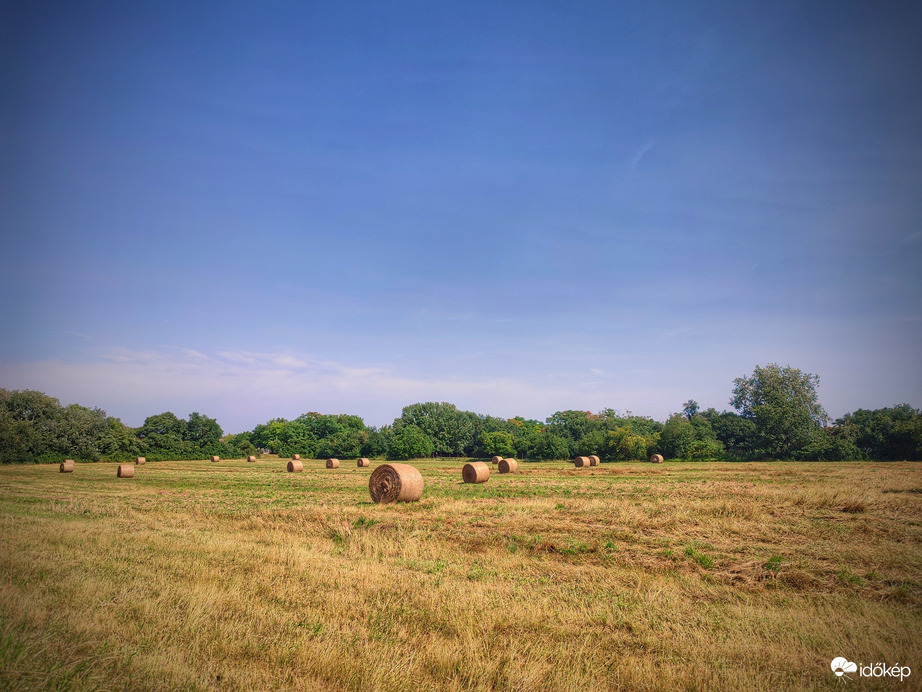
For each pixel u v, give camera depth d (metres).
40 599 8.81
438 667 6.85
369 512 21.20
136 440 91.31
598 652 7.26
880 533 14.32
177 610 8.60
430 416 113.94
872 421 77.31
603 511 18.84
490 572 11.79
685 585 10.52
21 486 36.47
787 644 7.45
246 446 105.25
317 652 7.07
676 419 95.19
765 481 33.91
